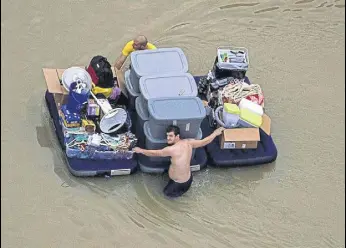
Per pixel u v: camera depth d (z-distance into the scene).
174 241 30.94
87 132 32.06
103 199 31.98
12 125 34.19
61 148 33.22
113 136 32.28
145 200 32.19
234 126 33.22
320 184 33.88
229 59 34.38
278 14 42.22
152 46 35.06
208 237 31.23
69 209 31.53
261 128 34.09
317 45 41.03
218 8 41.69
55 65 37.53
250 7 42.22
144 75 32.69
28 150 33.25
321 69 39.69
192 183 32.94
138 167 32.78
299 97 37.88
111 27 39.75
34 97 35.66
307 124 36.50
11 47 38.12
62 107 32.50
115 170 32.28
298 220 32.38
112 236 30.81
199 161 33.03
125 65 37.16
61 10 40.28
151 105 31.33
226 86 33.97
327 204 33.16
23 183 32.12
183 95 32.19
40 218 31.12
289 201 33.03
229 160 33.22
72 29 39.44
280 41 40.84
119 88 33.94
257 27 41.28
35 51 38.06
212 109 34.19
